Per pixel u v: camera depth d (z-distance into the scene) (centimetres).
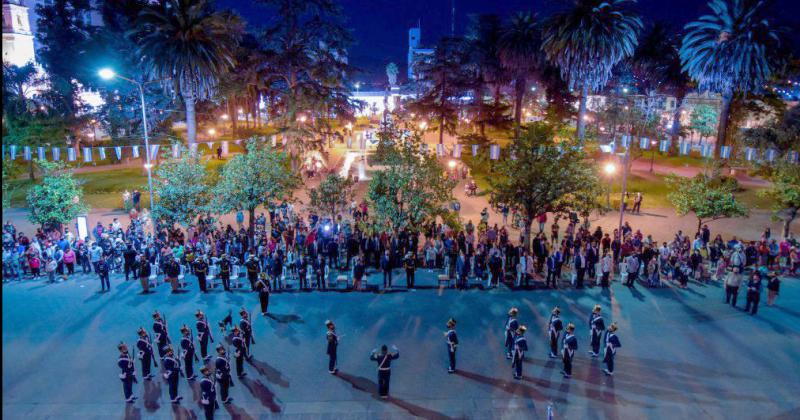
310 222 2914
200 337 1659
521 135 2541
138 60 4772
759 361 1667
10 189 3753
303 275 2252
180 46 3500
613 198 3894
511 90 7581
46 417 1380
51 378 1560
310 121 4591
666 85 6234
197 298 2147
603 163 4441
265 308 1967
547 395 1478
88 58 5519
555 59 4075
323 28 4322
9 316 1961
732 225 3331
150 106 5119
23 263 2448
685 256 2395
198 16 3553
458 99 6650
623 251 2483
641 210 3669
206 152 5891
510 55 5594
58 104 5472
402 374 1583
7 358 1666
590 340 1741
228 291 2223
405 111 6069
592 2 3712
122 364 1422
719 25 4125
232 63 3859
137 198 3547
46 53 5909
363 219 2952
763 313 2025
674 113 6091
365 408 1415
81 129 5559
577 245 2408
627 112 4828
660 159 5694
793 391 1505
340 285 2294
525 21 5528
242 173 2625
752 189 4181
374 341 1783
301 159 4484
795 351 1731
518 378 1556
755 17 4025
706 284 2342
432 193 2453
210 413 1326
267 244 2472
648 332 1864
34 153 4216
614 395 1480
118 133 5316
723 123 4356
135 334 1834
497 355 1697
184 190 2620
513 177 2444
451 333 1583
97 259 2452
